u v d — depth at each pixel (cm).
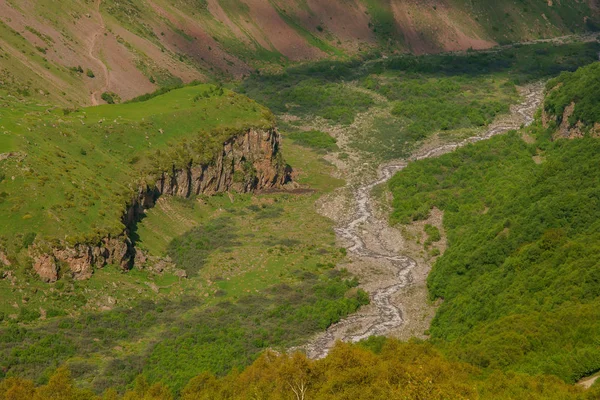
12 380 9881
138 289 13788
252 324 12925
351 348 9738
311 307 13450
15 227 13212
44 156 14975
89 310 12862
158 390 10112
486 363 9850
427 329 12750
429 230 16788
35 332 11888
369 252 16250
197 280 14662
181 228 16712
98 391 10562
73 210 14012
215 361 11506
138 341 12288
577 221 13425
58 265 13138
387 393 8394
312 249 16238
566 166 16062
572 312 10225
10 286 12562
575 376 9069
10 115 16488
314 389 9056
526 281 12075
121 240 14188
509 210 15400
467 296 12825
